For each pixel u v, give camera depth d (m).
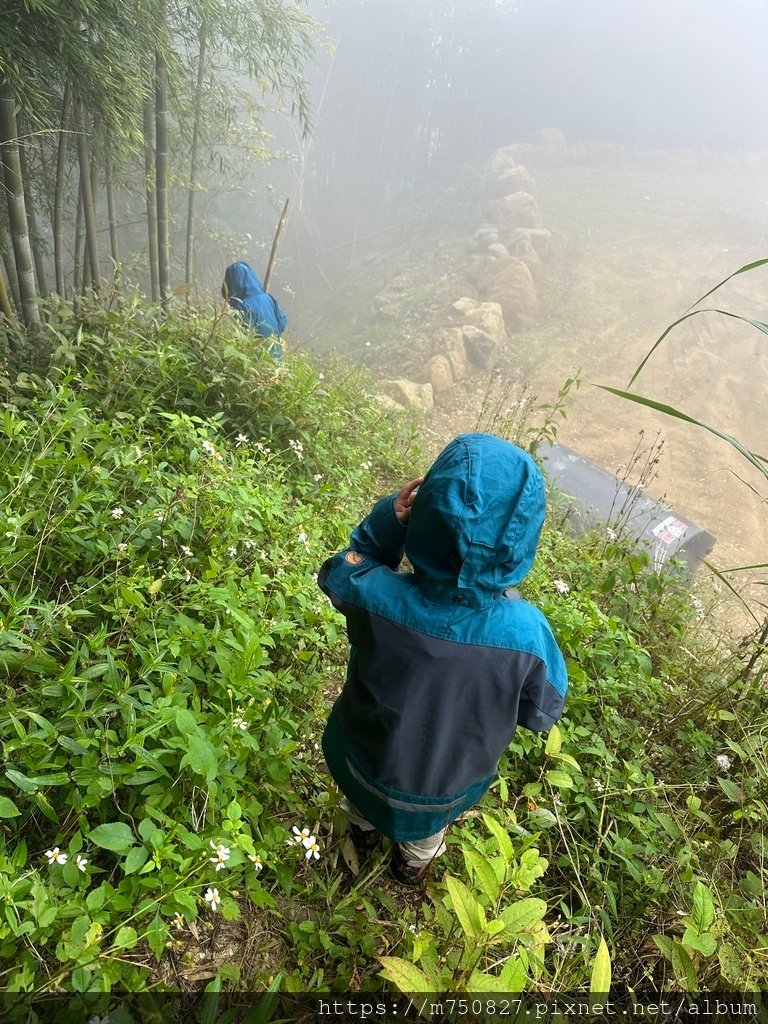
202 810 1.69
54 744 1.63
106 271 9.42
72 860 1.46
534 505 1.34
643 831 2.08
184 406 3.80
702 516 10.41
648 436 12.42
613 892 2.01
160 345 3.69
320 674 2.39
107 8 4.36
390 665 1.41
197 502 2.60
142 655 1.84
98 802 1.53
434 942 1.64
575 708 2.57
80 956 1.27
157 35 5.03
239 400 3.98
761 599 5.97
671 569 4.46
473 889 1.80
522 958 1.35
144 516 2.44
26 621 1.88
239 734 1.80
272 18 7.04
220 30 6.98
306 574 2.68
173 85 6.37
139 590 2.16
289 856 1.86
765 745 2.41
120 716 1.80
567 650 2.75
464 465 1.33
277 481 3.34
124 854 1.47
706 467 11.70
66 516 2.25
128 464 2.57
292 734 2.11
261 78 9.19
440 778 1.47
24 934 1.35
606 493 6.43
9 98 3.88
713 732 2.69
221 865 1.42
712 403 13.55
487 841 1.95
